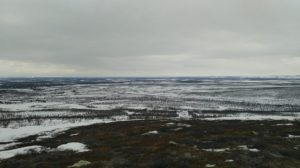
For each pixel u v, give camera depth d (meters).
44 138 33.34
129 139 27.83
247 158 15.73
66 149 23.92
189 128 34.75
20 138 35.16
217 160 15.62
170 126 38.22
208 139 24.25
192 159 16.06
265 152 17.30
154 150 20.02
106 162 16.86
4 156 22.31
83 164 16.56
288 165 13.88
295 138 22.97
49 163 17.84
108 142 26.44
